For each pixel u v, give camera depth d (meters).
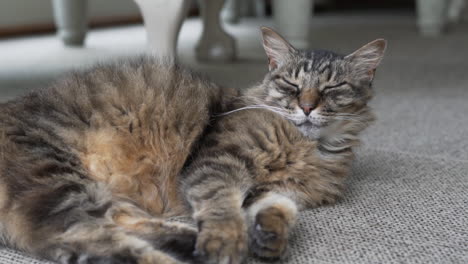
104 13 2.08
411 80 1.19
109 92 0.62
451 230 0.58
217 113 0.66
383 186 0.68
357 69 0.68
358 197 0.65
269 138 0.62
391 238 0.57
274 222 0.55
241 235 0.54
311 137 0.65
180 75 0.67
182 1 0.89
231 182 0.58
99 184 0.57
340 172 0.66
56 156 0.58
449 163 0.74
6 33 1.79
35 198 0.55
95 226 0.54
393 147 0.81
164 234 0.56
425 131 0.87
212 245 0.53
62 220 0.54
